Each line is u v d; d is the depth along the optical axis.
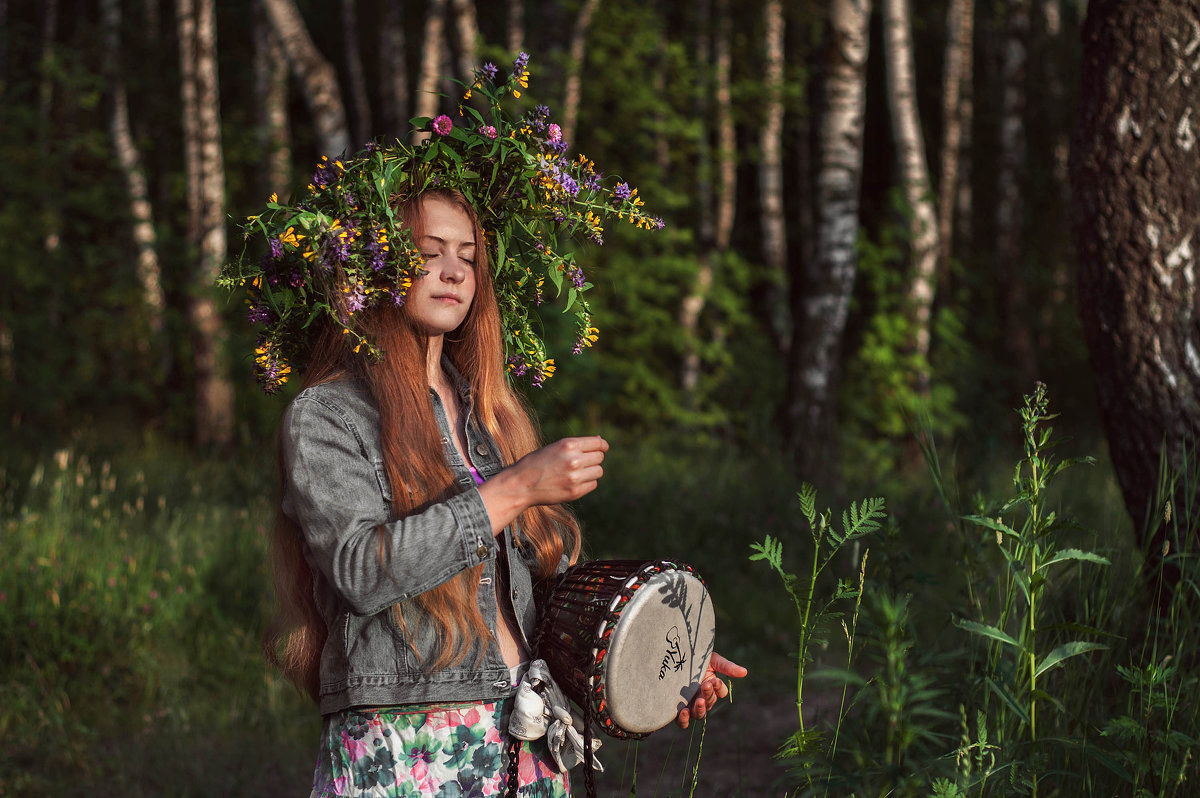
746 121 13.67
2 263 12.44
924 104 19.00
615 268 12.66
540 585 2.13
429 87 11.01
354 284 1.93
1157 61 3.21
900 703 1.89
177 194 15.77
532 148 2.27
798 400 9.53
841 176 9.56
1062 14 19.91
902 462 11.46
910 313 12.41
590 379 11.84
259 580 5.95
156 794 4.18
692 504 8.00
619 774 4.35
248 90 16.98
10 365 12.25
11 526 6.02
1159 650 2.67
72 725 4.69
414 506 1.88
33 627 5.10
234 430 11.40
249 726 4.86
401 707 1.84
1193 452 3.03
